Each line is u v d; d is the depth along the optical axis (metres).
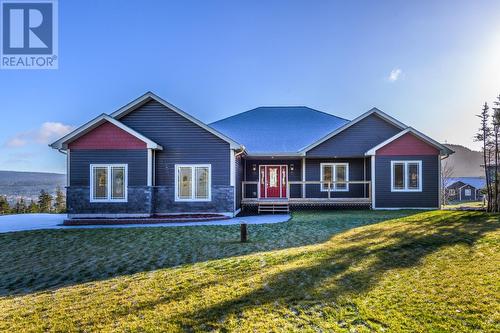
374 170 16.86
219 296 4.66
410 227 9.73
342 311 4.03
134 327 3.82
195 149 14.95
